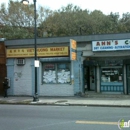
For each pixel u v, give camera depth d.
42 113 11.78
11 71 20.83
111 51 18.44
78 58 19.08
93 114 11.30
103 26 46.81
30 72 20.27
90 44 18.75
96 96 18.41
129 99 16.89
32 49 20.02
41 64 20.08
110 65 19.00
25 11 48.53
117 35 17.81
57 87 19.70
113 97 18.02
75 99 17.42
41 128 8.31
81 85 19.08
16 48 20.45
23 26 48.28
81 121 9.48
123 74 18.89
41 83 20.08
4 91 19.88
